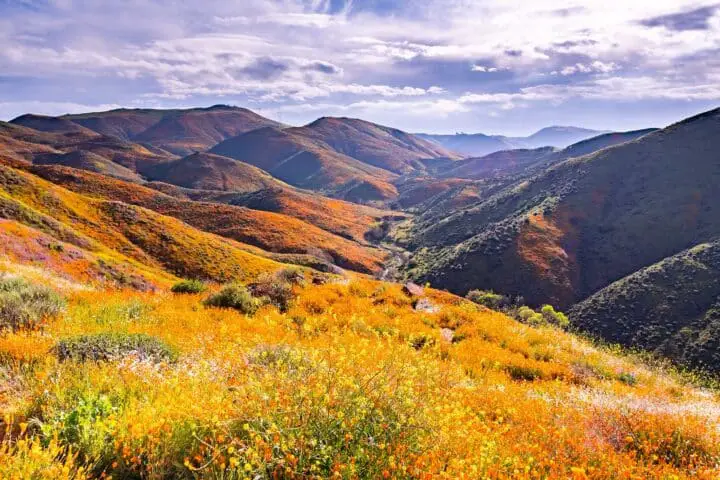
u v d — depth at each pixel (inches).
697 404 326.6
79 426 147.0
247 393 160.6
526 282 4057.6
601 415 251.3
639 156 5565.9
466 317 549.6
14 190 2303.2
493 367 366.3
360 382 163.0
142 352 245.1
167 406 156.7
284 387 155.8
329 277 705.6
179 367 217.3
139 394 178.9
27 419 158.1
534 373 388.5
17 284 369.7
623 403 279.9
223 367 209.0
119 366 204.2
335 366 172.1
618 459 187.0
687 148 5275.6
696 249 3358.8
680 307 2925.7
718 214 4207.7
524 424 218.7
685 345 2640.3
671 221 4370.1
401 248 6358.3
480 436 174.9
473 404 242.8
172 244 2453.2
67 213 2367.1
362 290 610.9
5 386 181.9
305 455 130.3
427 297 649.6
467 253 4522.6
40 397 167.3
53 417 151.6
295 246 4505.4
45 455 117.4
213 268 2347.4
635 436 225.9
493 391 278.4
